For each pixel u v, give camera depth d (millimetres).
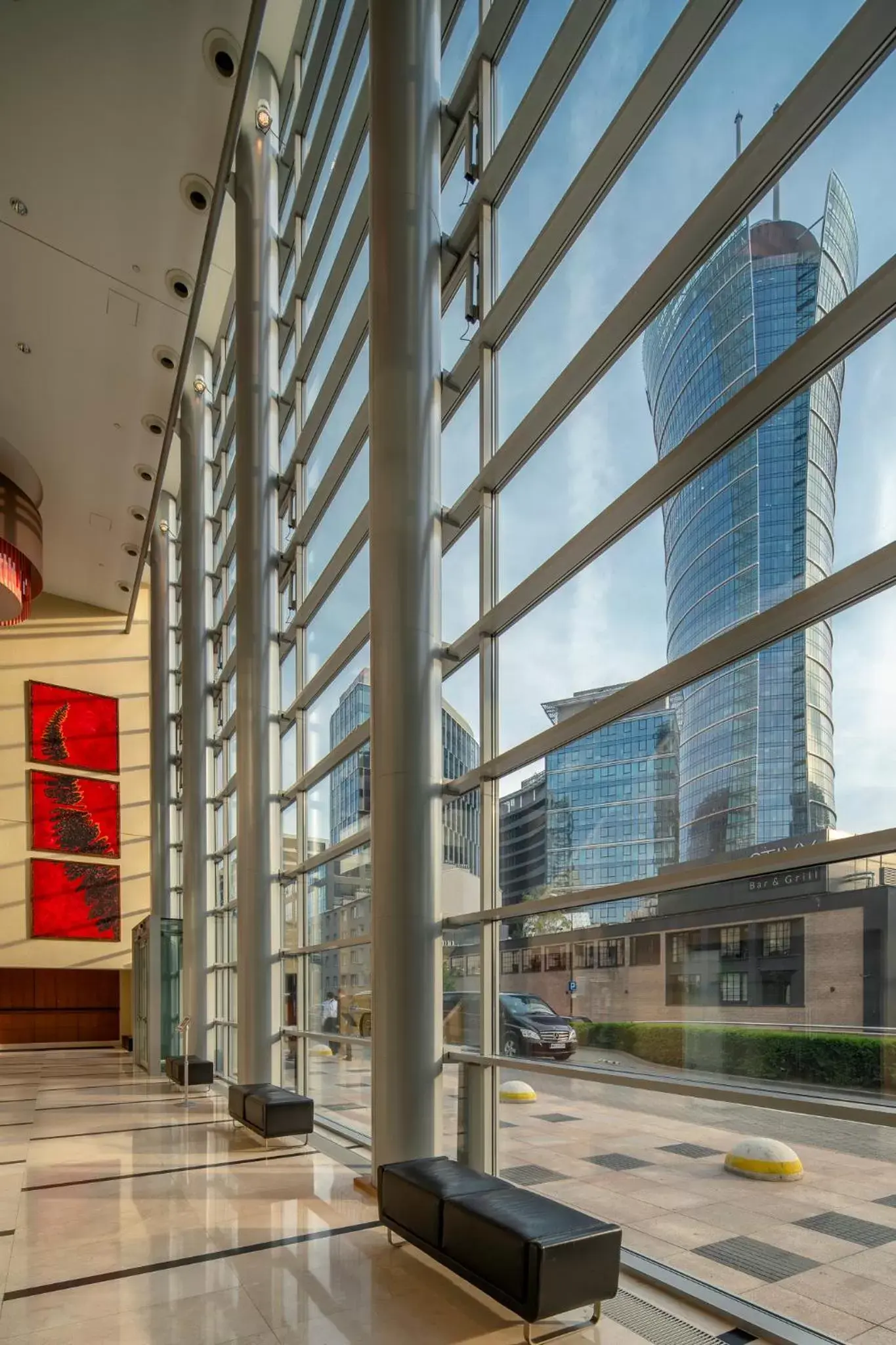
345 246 10117
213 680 18109
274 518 12117
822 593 3744
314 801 11578
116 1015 27078
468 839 7062
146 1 7820
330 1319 4434
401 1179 5137
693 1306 4312
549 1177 5828
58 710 25094
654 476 5000
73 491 18500
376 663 6758
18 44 8242
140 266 11461
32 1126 10523
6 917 23500
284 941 12172
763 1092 3859
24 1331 4383
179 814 22578
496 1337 4188
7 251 11273
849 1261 3801
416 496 6758
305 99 12508
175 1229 5977
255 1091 9289
